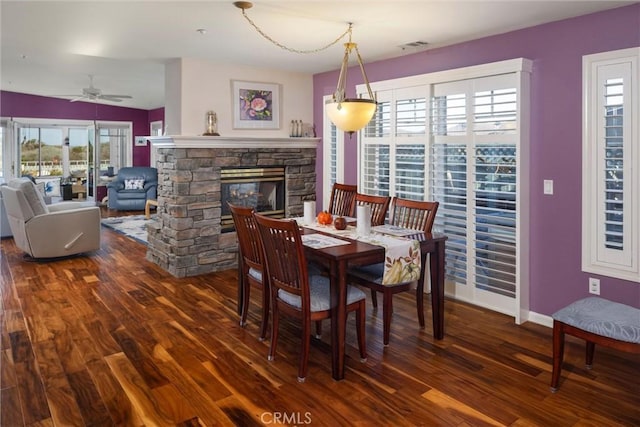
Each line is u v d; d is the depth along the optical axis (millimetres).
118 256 6016
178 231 5062
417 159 4543
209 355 3154
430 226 3562
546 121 3639
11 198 5633
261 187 5887
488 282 4070
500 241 3928
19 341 3350
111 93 8906
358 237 3318
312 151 6078
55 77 7246
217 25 3770
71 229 5734
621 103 3227
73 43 4457
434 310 3420
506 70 3699
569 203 3549
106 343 3334
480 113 3953
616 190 3291
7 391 2660
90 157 10805
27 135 9859
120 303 4203
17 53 5223
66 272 5227
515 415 2443
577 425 2350
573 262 3559
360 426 2352
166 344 3326
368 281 3418
